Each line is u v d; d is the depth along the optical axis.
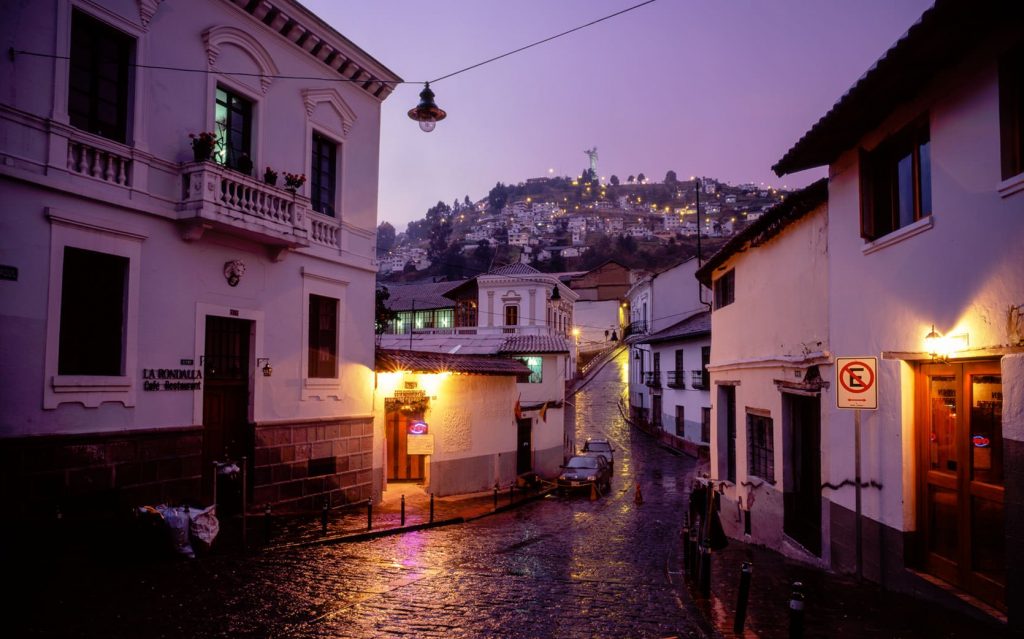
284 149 15.20
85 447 10.55
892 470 8.70
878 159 9.66
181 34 12.62
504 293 47.09
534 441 29.33
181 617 7.74
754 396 14.64
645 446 39.97
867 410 9.40
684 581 10.16
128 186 11.52
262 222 13.58
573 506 22.11
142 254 11.73
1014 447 6.36
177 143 12.49
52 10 10.39
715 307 18.70
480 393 23.75
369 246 18.14
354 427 17.23
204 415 13.23
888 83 8.09
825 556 10.80
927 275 8.02
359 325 17.61
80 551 10.24
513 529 16.62
